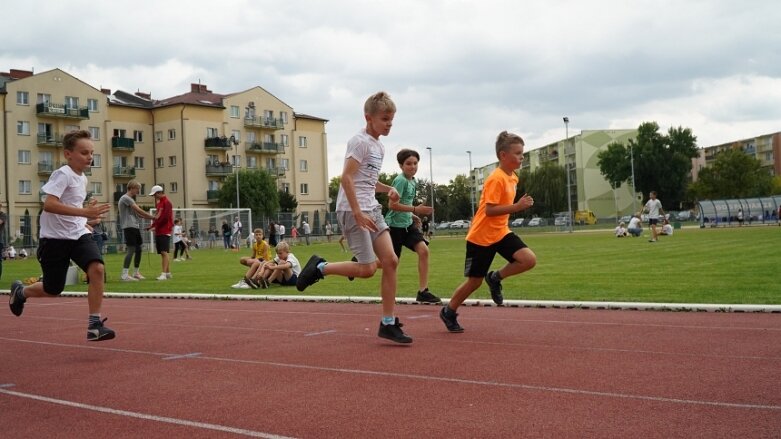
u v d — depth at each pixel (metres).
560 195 98.25
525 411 3.64
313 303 9.64
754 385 4.09
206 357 5.54
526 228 67.69
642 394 3.93
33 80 60.16
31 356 5.80
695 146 89.25
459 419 3.52
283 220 54.16
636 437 3.15
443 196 118.50
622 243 26.67
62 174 5.73
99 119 64.44
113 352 5.91
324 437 3.28
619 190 100.44
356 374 4.71
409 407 3.79
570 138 106.12
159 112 68.44
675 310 7.55
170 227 15.11
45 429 3.56
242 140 72.06
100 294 5.80
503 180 6.29
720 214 54.66
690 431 3.21
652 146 88.12
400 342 5.82
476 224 6.39
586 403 3.77
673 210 91.50
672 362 4.85
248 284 12.45
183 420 3.65
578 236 41.94
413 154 8.70
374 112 5.74
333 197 127.12
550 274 12.78
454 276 13.66
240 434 3.37
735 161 89.75
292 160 76.56
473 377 4.51
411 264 17.89
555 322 6.99
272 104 74.56
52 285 6.02
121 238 45.53
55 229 5.79
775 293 8.56
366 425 3.46
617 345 5.59
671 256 16.97
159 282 14.31
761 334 5.93
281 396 4.12
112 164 65.50
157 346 6.18
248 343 6.22
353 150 5.68
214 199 68.12
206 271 18.23
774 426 3.26
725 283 9.98
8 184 58.50
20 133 59.62
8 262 30.62
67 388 4.51
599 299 8.64
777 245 20.50
